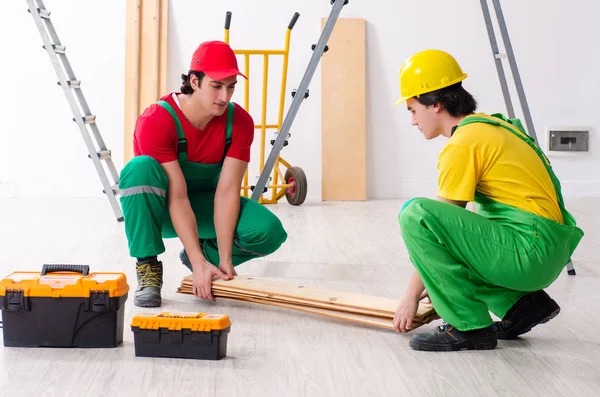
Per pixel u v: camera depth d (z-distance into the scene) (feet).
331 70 20.93
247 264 12.88
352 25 20.88
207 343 8.00
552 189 8.20
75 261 12.94
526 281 8.04
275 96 20.88
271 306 10.15
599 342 8.68
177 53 20.65
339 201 20.89
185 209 10.15
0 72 20.36
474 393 7.21
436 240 8.00
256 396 7.11
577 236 8.17
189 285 10.36
